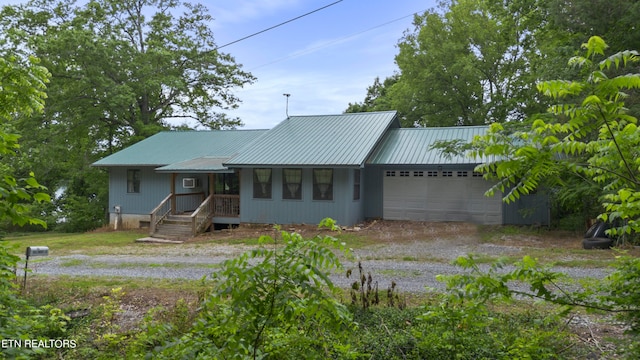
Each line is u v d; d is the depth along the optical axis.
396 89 30.73
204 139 23.28
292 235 2.55
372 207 18.45
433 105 28.11
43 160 25.25
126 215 22.02
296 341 3.00
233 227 19.27
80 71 25.80
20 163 18.91
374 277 9.29
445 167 16.58
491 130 3.01
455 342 4.34
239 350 2.46
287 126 21.11
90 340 5.73
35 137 25.28
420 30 28.08
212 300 2.45
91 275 10.30
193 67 29.72
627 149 2.83
